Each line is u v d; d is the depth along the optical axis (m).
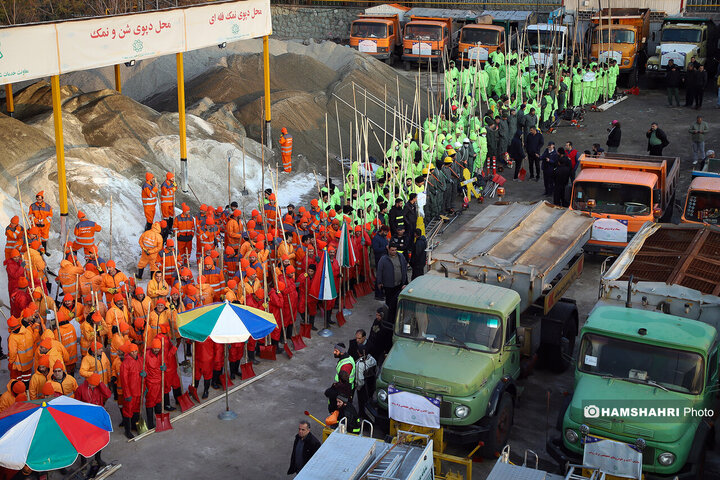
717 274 15.27
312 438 11.77
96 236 21.02
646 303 13.98
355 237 19.64
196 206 24.27
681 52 38.53
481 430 12.62
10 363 14.09
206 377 15.04
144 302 15.02
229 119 30.16
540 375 16.02
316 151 30.05
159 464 13.12
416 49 43.78
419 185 22.58
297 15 50.53
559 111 35.44
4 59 18.59
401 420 12.62
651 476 11.48
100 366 13.80
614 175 21.56
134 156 25.11
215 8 24.88
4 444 10.52
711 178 21.58
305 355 16.92
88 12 33.34
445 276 15.85
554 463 13.10
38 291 15.61
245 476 12.82
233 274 18.67
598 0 43.44
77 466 13.06
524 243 16.77
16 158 22.55
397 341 13.70
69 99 27.84
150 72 36.28
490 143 28.94
